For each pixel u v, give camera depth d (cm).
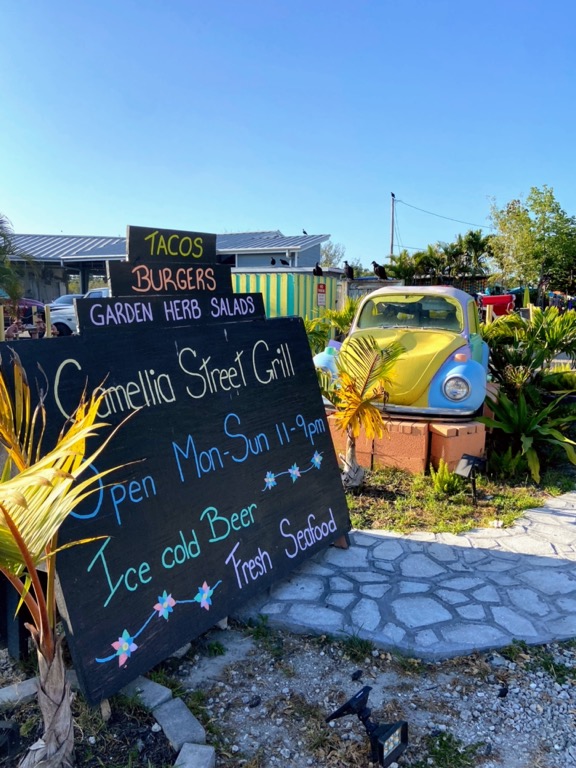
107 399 293
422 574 409
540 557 436
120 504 285
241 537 349
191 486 324
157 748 253
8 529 176
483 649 328
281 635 346
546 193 3058
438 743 265
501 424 648
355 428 554
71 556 258
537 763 255
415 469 618
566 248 3052
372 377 531
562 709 287
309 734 269
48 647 215
